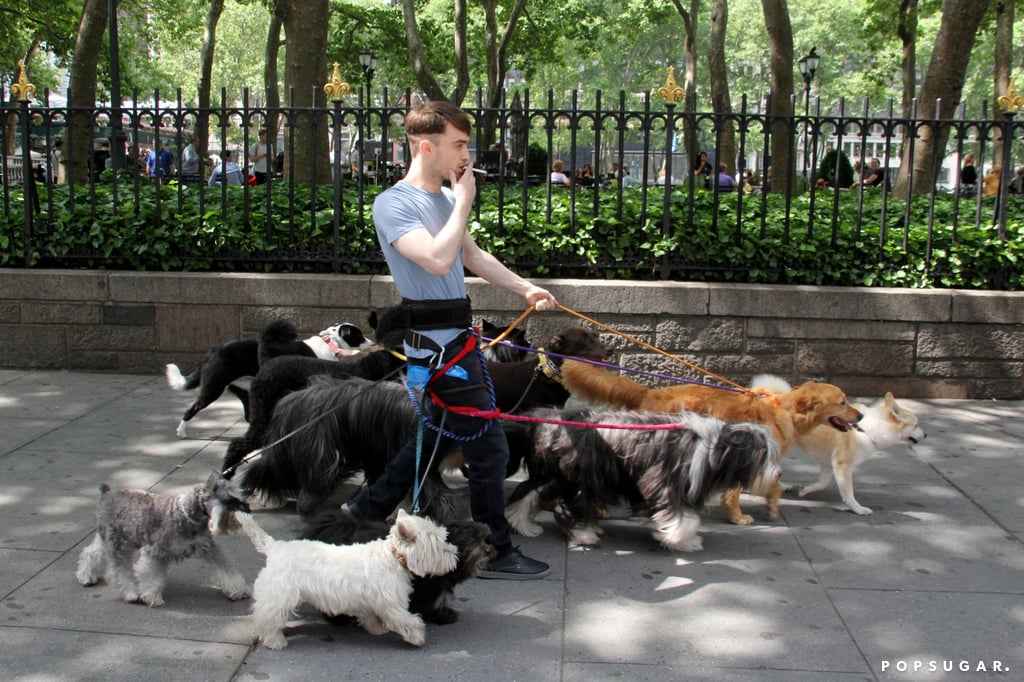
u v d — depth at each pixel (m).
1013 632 3.78
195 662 3.45
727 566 4.42
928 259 7.44
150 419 6.56
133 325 7.64
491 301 7.35
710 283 7.39
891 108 7.37
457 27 23.36
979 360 7.39
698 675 3.43
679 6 24.70
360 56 22.56
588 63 52.50
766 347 7.34
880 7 20.95
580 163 36.22
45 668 3.38
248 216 7.68
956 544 4.71
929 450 6.25
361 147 7.48
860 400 7.34
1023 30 39.19
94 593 3.98
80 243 7.75
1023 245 7.41
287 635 3.68
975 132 8.88
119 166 11.56
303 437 4.55
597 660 3.54
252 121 8.30
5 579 4.08
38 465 5.58
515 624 3.81
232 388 6.17
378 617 3.63
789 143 7.36
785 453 5.12
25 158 7.68
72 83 13.78
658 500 4.49
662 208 7.80
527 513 4.75
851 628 3.81
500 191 7.35
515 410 5.12
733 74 53.34
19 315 7.70
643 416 4.63
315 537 3.79
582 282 7.32
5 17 23.39
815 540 4.76
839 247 7.51
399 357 5.22
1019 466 5.93
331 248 7.69
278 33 22.61
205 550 3.84
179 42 29.95
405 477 4.07
